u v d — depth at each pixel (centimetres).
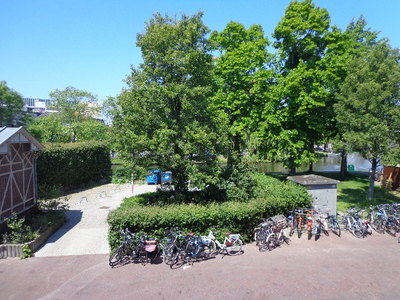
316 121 1881
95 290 646
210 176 1082
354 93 1255
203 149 1130
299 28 1795
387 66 1204
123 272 731
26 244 840
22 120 2547
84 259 815
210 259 805
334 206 1151
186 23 1142
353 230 1003
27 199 1118
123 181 1261
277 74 1922
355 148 1278
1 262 798
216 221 895
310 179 1180
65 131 2806
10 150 986
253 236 953
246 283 672
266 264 774
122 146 1086
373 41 2062
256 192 1198
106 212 1342
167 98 1105
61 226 1126
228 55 1911
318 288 650
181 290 642
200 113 1172
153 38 1069
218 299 605
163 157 1130
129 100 1078
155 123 1112
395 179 1734
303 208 1061
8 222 945
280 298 609
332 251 863
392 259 806
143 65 1120
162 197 1211
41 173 1549
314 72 1788
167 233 813
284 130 1862
